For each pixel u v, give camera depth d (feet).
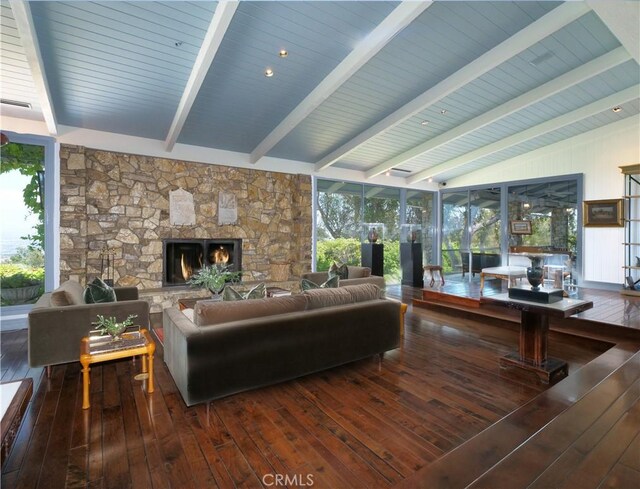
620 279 21.40
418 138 21.15
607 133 21.67
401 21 10.37
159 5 9.66
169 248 18.97
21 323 14.98
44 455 6.44
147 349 8.86
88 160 16.67
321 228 24.25
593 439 6.13
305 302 9.68
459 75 14.01
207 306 8.32
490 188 27.81
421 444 6.83
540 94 15.76
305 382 9.66
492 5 10.73
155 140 18.19
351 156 23.30
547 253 24.44
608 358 10.59
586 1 9.09
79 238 16.01
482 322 15.97
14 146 15.10
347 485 5.72
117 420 7.68
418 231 29.60
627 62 14.49
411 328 15.10
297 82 14.08
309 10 10.37
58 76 12.47
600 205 21.86
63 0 9.28
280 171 22.34
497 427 7.02
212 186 20.04
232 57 12.32
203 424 7.54
